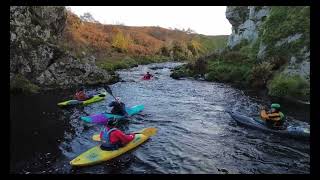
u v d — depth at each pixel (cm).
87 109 1638
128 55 5653
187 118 1502
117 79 2827
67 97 1914
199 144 1147
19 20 2181
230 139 1200
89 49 4538
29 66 2142
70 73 2367
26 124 1344
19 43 2116
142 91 2256
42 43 2256
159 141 1166
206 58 3444
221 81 2795
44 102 1764
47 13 2650
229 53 3222
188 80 2905
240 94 2139
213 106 1766
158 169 934
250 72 2638
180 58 7231
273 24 2686
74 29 5403
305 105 1781
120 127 1343
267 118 1282
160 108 1709
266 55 2623
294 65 2122
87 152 994
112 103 1470
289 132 1212
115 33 7394
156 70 4038
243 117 1398
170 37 11012
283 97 2002
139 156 1021
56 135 1207
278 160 1011
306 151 1081
